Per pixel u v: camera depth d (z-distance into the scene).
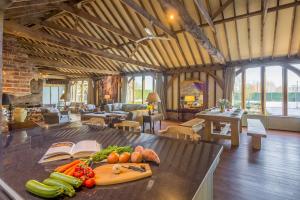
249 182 2.65
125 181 0.90
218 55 6.24
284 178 2.78
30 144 1.56
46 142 1.63
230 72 7.68
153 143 1.63
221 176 2.85
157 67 9.09
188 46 7.38
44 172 1.02
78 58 10.65
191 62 8.43
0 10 2.62
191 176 0.99
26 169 1.06
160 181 0.92
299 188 2.49
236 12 5.40
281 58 6.66
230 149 4.25
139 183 0.90
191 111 8.88
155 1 5.79
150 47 8.12
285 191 2.41
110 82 12.34
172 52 8.09
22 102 9.88
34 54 8.91
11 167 1.08
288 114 6.87
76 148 1.34
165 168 1.09
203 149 1.47
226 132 5.16
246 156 3.77
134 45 8.07
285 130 6.61
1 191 0.90
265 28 5.64
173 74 9.48
